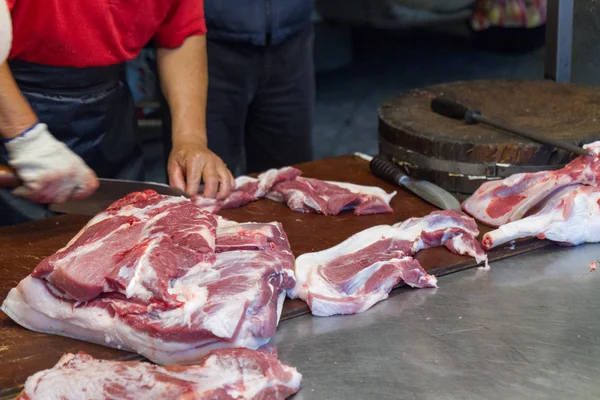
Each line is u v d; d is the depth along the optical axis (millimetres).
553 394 1446
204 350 1563
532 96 2668
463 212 2205
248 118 3727
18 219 2689
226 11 3229
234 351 1470
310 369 1545
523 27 6215
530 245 1993
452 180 2326
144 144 5223
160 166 5094
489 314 1714
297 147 3725
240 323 1541
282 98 3557
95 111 2666
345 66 7676
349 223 2227
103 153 2777
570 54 2889
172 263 1647
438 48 7641
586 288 1806
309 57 3590
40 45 2422
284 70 3488
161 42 2711
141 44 2635
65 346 1659
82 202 2227
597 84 2963
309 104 3662
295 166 2705
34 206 2676
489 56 7000
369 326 1689
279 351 1606
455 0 6102
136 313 1594
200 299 1568
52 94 2561
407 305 1767
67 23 2395
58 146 2039
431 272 1881
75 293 1641
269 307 1603
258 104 3600
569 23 2820
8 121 1991
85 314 1635
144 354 1611
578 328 1646
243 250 1766
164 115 3426
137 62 4840
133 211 1897
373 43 8156
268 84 3508
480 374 1510
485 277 1875
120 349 1643
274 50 3414
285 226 2229
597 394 1442
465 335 1638
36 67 2488
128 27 2529
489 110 2555
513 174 2193
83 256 1684
